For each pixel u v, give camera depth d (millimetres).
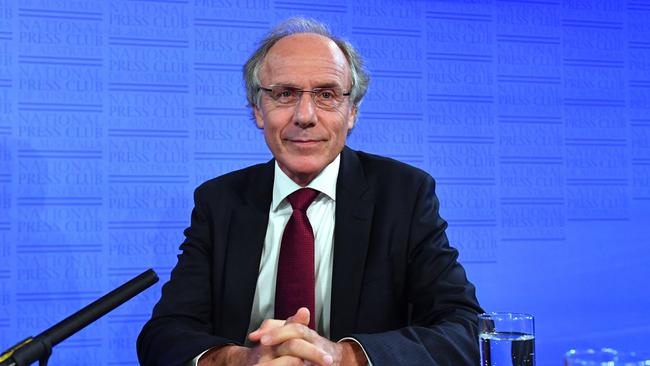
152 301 2479
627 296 2814
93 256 2430
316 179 1729
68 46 2424
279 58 1616
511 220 2734
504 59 2766
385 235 1690
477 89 2736
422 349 1311
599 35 2848
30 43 2391
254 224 1736
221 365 1320
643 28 2883
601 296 2791
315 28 1724
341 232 1686
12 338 2354
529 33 2789
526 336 1161
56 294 2395
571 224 2781
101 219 2438
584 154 2807
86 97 2434
